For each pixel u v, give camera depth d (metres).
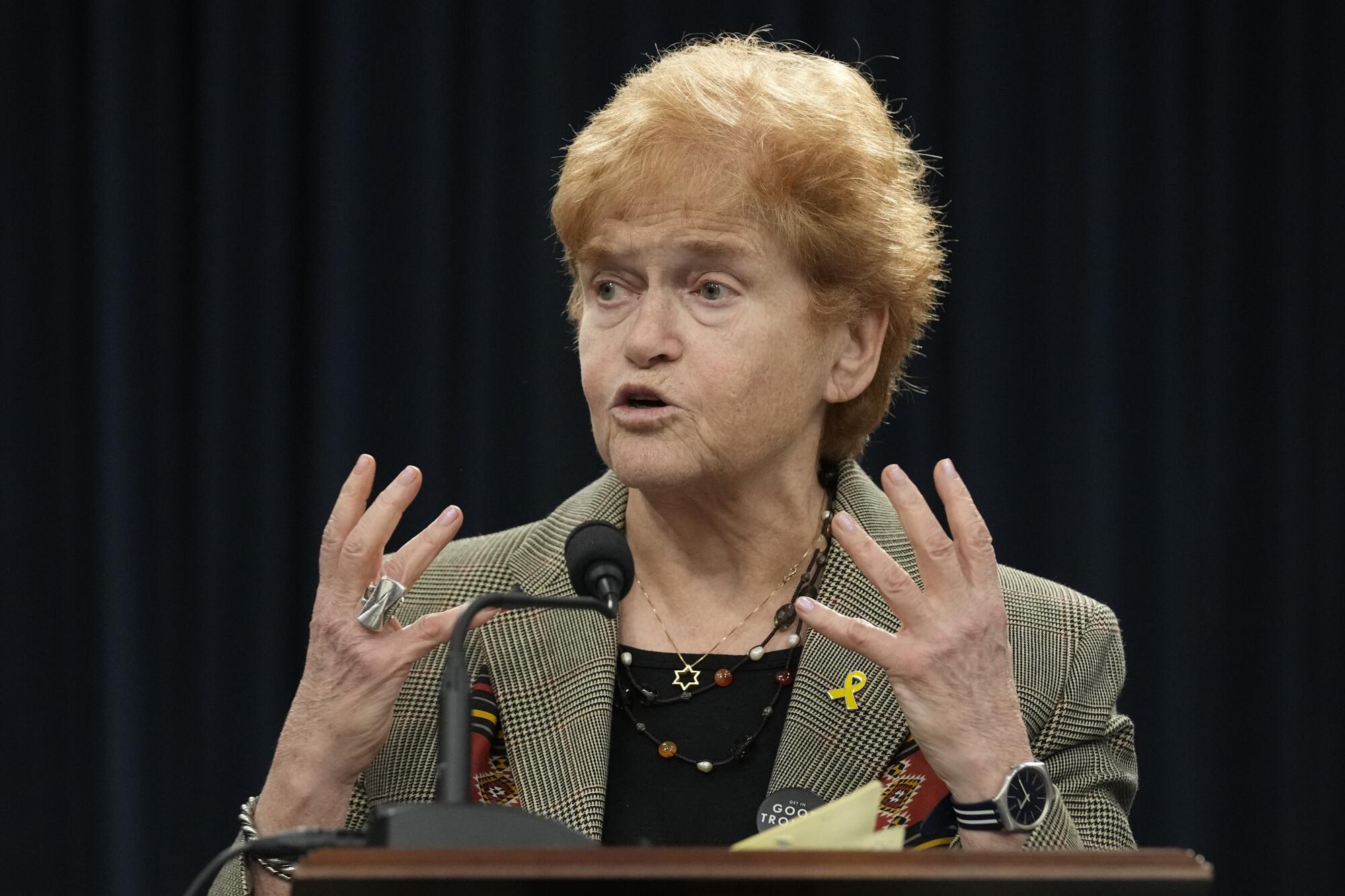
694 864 4.34
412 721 7.61
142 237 14.89
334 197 14.78
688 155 7.08
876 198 7.41
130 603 14.68
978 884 4.37
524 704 7.60
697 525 7.66
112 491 14.68
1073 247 15.05
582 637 7.68
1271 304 15.37
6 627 14.80
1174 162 15.29
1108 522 14.89
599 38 14.93
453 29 15.01
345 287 14.76
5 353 14.94
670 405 7.09
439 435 14.88
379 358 14.89
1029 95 15.14
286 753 6.77
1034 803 6.50
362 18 14.86
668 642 7.75
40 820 14.70
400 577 6.90
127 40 14.88
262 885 6.70
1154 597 15.05
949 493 6.68
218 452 14.80
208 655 14.70
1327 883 14.97
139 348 14.86
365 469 6.88
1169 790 14.86
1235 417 15.35
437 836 4.72
